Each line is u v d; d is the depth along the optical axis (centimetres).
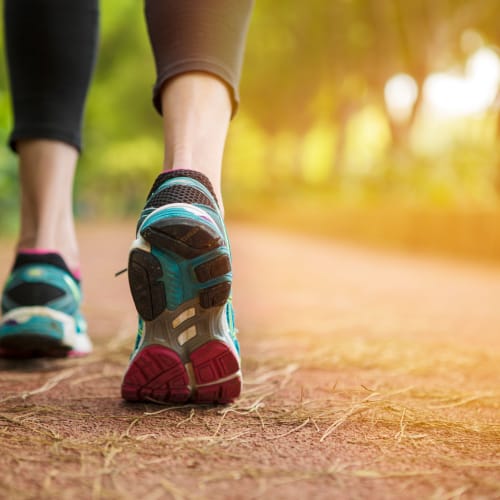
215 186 99
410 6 742
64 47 135
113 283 331
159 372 95
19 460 72
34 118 134
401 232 696
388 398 106
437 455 77
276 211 1232
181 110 100
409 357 148
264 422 90
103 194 1994
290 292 308
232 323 99
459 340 175
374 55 830
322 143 1480
